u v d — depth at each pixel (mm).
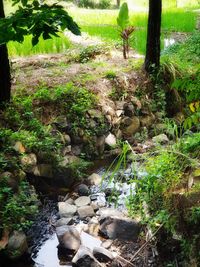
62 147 6406
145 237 4617
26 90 7168
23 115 6426
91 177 6297
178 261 4008
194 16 16359
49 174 5977
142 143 7367
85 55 9703
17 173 5488
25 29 2732
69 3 21453
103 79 7812
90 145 6871
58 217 5398
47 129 6355
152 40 8055
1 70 6297
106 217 4996
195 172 4184
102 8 22703
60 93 6961
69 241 4699
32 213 5270
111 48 10352
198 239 3701
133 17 15953
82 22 15289
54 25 2727
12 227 4758
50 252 4738
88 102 7094
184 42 11617
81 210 5402
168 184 4438
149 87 8102
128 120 7539
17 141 5824
